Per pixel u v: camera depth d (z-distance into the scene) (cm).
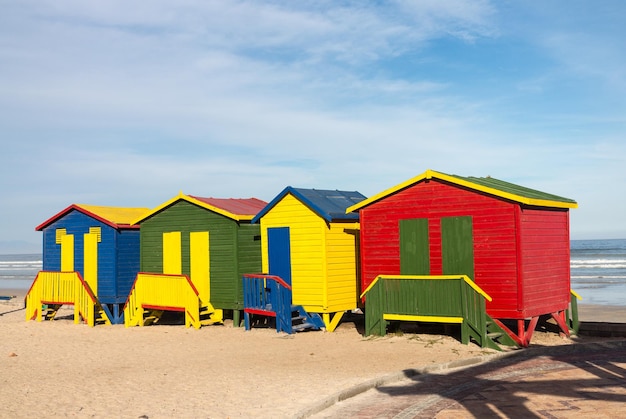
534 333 1880
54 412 1070
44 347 1825
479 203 1703
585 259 8650
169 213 2328
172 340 1903
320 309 2006
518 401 1045
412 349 1617
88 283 2500
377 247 1872
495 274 1673
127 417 1025
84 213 2536
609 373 1257
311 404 1038
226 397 1142
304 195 2053
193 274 2256
